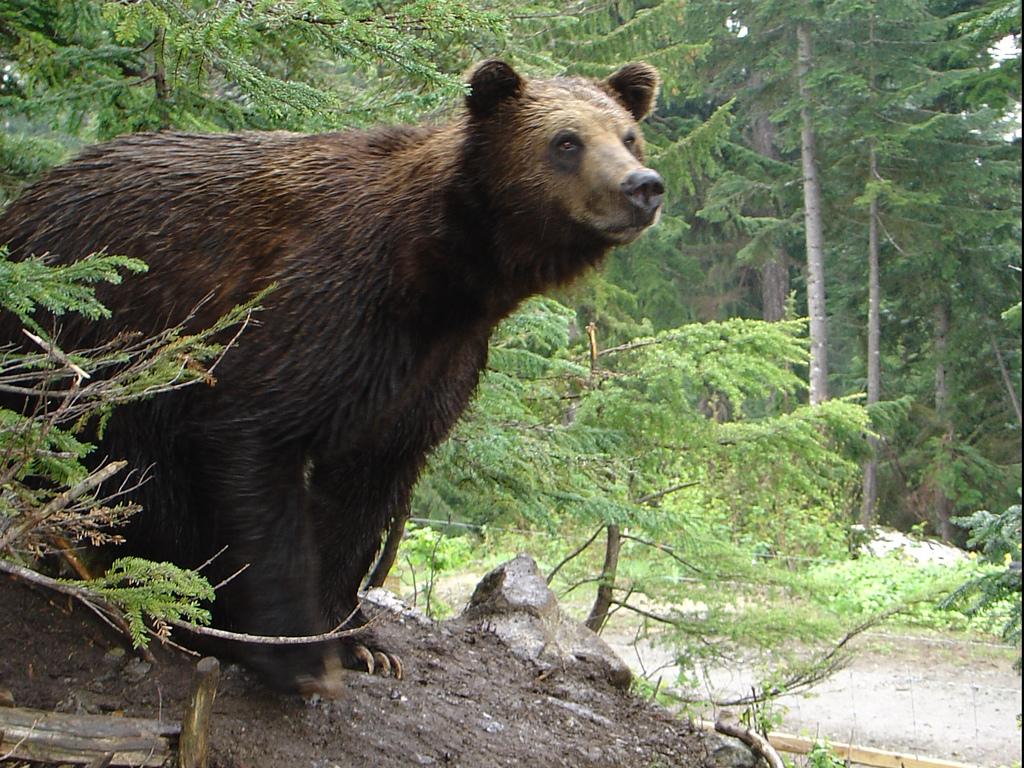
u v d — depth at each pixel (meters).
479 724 6.34
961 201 36.31
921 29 33.62
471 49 9.03
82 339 5.93
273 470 5.55
